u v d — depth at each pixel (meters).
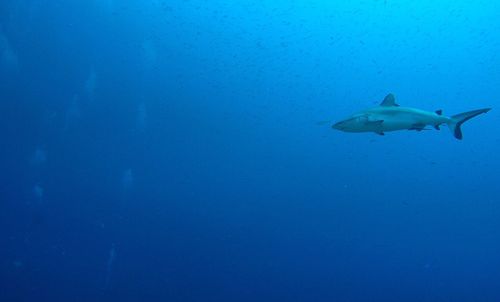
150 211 20.58
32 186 19.02
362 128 4.53
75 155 19.86
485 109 4.88
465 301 19.33
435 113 4.85
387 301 18.31
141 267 17.36
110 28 20.17
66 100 19.84
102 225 19.42
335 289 18.38
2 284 15.05
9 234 17.91
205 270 17.66
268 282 17.62
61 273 16.56
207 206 21.84
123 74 20.80
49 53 19.45
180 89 21.86
